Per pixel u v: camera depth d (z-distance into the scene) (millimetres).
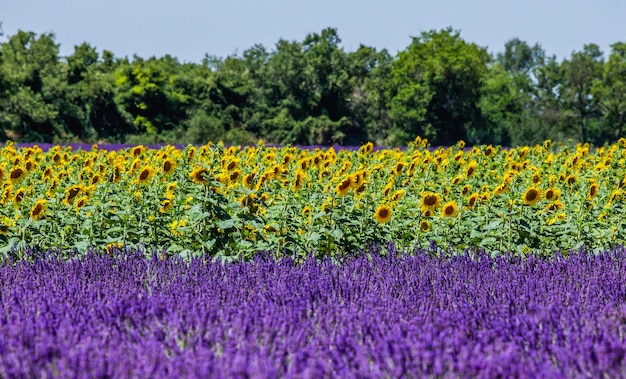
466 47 169375
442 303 12625
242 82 174375
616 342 9438
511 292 13336
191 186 23266
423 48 171875
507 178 22797
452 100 168625
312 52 177250
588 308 12117
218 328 10227
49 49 157125
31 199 22266
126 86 159000
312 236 19125
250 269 15250
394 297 13203
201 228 19188
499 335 10398
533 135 160250
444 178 29078
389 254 17750
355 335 10469
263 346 9703
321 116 170625
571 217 21375
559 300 12680
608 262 17109
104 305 11617
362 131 180625
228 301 12516
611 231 20672
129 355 9125
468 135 176875
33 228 19422
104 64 187000
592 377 8859
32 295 12609
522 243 20250
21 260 17062
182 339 10203
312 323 11008
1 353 9172
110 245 19484
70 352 9281
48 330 10227
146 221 20312
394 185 26938
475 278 15219
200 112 157875
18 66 151250
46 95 144750
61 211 21188
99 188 23203
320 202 20891
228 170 21609
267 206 20359
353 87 177250
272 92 174125
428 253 19156
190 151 25703
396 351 9188
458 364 8555
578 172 32156
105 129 152875
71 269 15617
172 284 13828
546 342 10094
